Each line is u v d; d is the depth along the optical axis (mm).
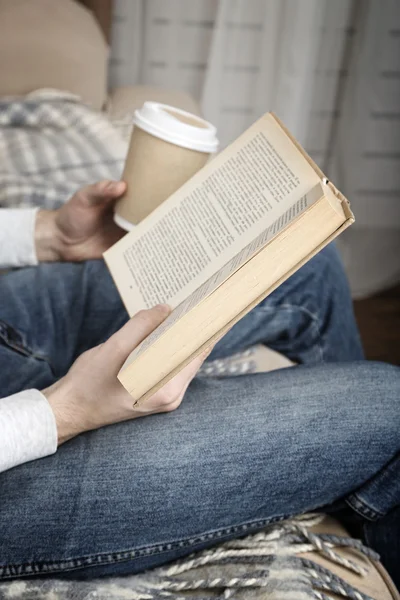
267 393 688
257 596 615
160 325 597
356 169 2398
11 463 627
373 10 2160
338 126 2402
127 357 615
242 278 532
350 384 696
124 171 865
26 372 819
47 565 632
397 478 677
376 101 2303
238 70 2355
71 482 630
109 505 624
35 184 1354
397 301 2020
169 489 630
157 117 787
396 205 2443
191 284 648
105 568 657
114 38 2346
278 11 2213
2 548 620
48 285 931
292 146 663
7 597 605
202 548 693
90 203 914
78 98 1754
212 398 688
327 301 981
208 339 543
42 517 622
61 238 977
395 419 681
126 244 756
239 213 661
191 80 2455
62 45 1825
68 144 1526
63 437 662
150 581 646
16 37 1800
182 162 806
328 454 662
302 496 674
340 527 737
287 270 540
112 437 658
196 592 641
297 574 638
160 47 2385
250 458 644
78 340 918
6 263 996
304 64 2205
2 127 1600
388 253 2271
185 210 725
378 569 688
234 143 727
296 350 994
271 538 686
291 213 567
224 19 2232
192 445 644
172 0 2303
